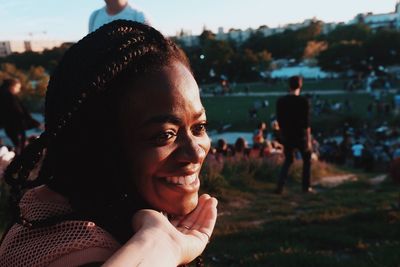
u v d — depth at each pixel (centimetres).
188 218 100
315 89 8600
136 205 85
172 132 81
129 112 80
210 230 97
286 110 869
